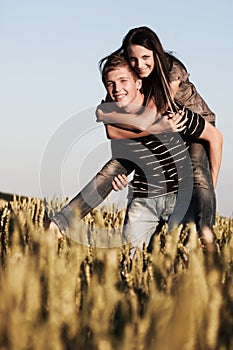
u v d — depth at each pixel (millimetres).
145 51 9250
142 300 5375
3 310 4387
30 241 7664
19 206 12266
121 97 9406
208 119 10117
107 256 5406
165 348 4227
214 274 5152
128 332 4141
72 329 4453
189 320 4402
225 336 4961
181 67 9836
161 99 9469
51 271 5008
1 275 4875
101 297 4691
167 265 6039
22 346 4117
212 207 9992
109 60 9375
